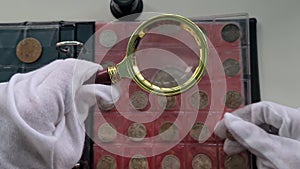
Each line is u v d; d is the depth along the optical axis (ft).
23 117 1.77
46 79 1.90
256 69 2.45
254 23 2.52
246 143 2.12
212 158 2.30
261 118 2.18
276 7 2.58
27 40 2.52
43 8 2.64
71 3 2.65
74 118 1.96
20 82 1.91
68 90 1.91
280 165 2.00
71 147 1.92
